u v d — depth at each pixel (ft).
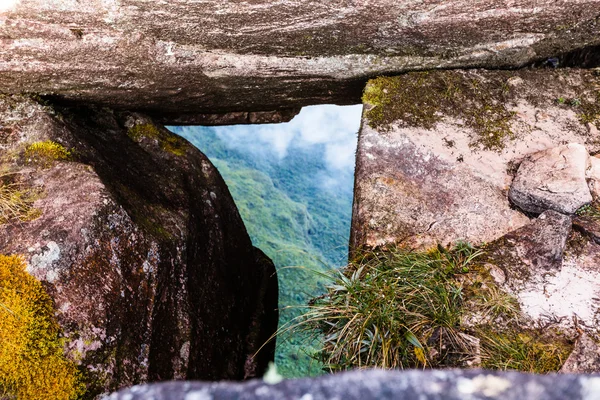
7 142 10.57
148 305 9.38
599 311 8.54
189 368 10.16
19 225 8.94
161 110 14.65
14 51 9.85
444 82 11.44
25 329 7.86
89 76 11.04
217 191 14.57
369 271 9.53
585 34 11.00
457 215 9.96
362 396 2.59
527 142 10.68
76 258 8.73
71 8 9.16
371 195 10.21
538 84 11.43
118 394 2.73
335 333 8.93
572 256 9.20
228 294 13.08
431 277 9.02
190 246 11.34
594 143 10.65
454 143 10.71
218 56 11.24
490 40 11.08
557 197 9.45
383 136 10.82
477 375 2.64
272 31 10.40
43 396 7.80
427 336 8.45
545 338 8.30
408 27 10.52
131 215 9.84
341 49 11.32
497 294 8.79
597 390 2.49
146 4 9.27
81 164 10.11
